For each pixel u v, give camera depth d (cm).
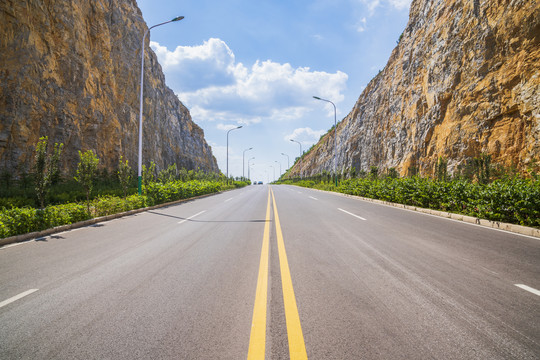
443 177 1819
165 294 366
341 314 306
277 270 452
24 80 2225
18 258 553
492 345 248
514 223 795
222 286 390
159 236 746
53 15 2564
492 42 2314
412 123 3519
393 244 620
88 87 2923
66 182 2330
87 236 765
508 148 1998
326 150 8500
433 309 315
